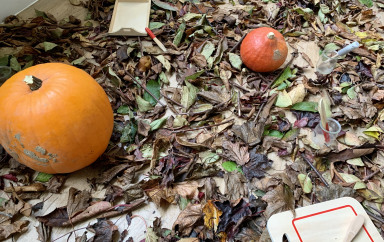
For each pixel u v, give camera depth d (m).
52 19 1.00
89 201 0.68
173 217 0.68
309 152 0.78
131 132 0.77
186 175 0.72
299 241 0.61
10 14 1.01
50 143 0.58
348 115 0.83
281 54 0.86
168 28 1.01
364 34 1.05
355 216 0.64
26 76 0.56
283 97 0.86
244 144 0.77
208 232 0.64
